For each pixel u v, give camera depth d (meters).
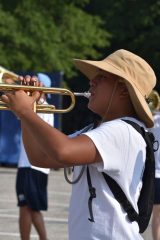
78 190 6.34
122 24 46.12
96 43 39.97
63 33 39.09
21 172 13.48
